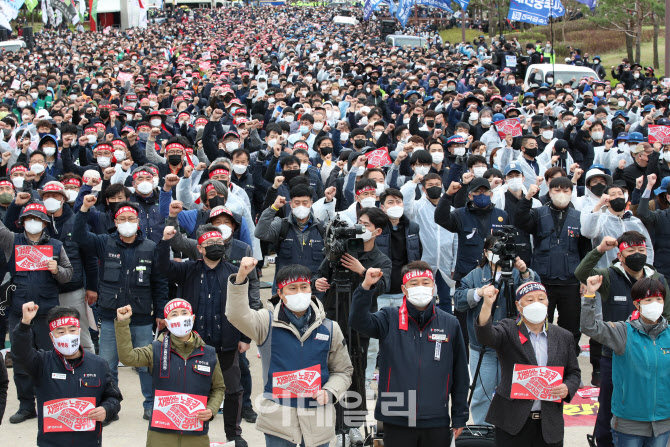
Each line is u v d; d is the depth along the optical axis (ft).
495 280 23.21
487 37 196.44
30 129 50.67
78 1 217.36
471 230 27.48
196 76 84.02
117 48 143.33
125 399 27.27
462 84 77.51
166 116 53.26
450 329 19.04
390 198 26.03
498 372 22.95
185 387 19.13
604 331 19.43
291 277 18.54
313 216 27.04
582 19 176.76
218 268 22.70
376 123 46.01
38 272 25.66
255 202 39.14
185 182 29.55
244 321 18.39
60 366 19.35
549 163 39.24
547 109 56.34
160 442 19.06
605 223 27.91
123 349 18.93
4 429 24.66
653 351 19.45
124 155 36.04
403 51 114.73
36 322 25.71
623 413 19.67
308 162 36.88
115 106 52.60
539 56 104.22
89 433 19.49
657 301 19.31
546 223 27.63
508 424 18.66
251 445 23.30
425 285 18.57
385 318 19.16
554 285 27.61
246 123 42.16
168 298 26.48
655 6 119.55
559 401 18.65
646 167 37.65
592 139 44.29
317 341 18.71
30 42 161.17
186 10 323.98
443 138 44.21
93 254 26.84
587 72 85.10
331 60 93.30
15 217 28.91
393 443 18.92
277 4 378.53
